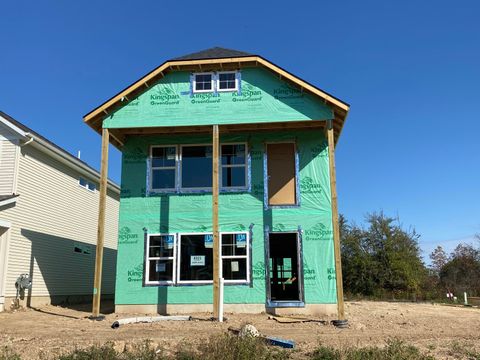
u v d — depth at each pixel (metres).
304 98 15.55
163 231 16.22
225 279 15.66
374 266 34.38
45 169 19.95
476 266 38.81
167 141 16.94
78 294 22.91
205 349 9.13
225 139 16.78
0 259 16.86
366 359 8.72
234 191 16.31
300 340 10.75
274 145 17.19
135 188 16.64
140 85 15.80
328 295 15.36
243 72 15.97
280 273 20.52
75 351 9.00
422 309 19.23
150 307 15.66
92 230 24.78
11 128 17.69
